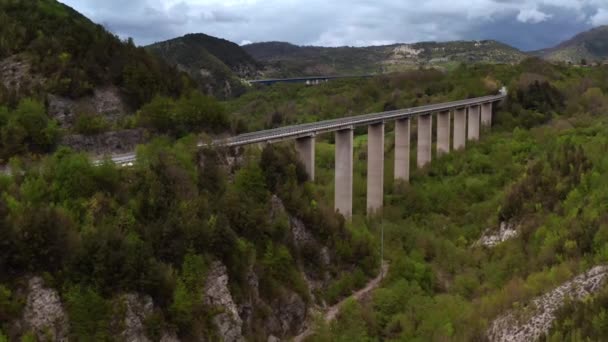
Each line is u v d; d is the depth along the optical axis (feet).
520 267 226.38
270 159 228.22
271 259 197.26
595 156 291.38
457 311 200.34
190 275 156.35
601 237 203.00
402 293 220.23
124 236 150.30
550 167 298.15
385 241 277.85
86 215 156.46
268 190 220.43
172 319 146.92
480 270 247.91
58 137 215.72
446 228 309.22
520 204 278.05
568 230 224.12
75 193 162.09
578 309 158.61
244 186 212.64
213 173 202.18
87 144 224.33
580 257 202.39
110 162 173.99
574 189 259.39
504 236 270.87
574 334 149.28
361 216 311.27
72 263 136.77
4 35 254.47
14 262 132.05
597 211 227.61
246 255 180.34
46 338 127.54
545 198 272.51
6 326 124.06
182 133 247.91
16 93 225.35
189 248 160.45
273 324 186.80
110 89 257.55
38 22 269.44
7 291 126.72
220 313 160.25
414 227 302.66
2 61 246.27
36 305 130.11
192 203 174.60
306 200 235.20
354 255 241.76
